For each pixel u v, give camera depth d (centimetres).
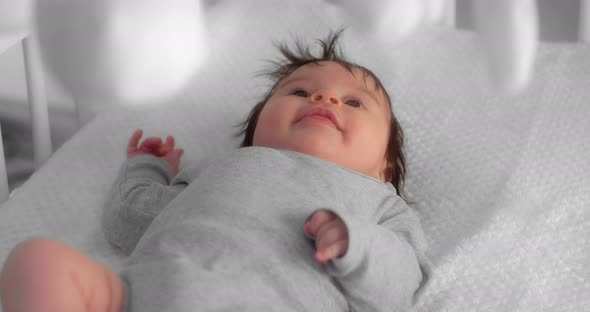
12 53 108
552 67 90
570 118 86
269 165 70
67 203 79
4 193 81
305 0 97
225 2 98
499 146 83
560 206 78
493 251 74
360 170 75
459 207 78
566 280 72
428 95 88
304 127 73
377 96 78
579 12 103
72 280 57
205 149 84
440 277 71
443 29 95
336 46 92
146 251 64
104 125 87
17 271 57
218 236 64
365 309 66
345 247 61
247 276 62
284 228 65
